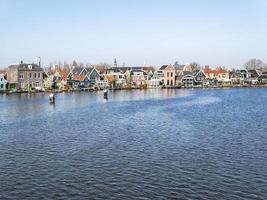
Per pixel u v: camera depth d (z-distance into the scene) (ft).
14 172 97.04
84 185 86.74
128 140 139.33
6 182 89.04
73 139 142.00
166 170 98.02
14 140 140.36
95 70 599.57
